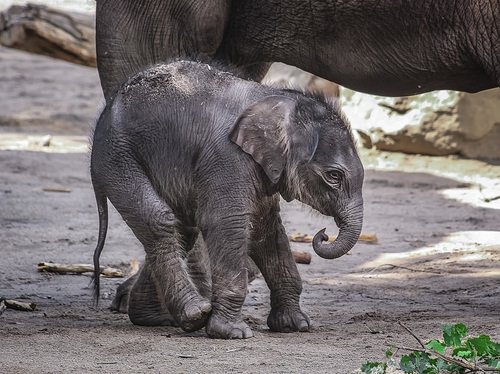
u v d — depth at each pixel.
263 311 12.64
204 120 10.98
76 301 13.19
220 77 11.26
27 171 23.05
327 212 10.95
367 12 12.74
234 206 10.81
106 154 11.28
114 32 13.33
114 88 13.42
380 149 24.95
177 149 11.04
